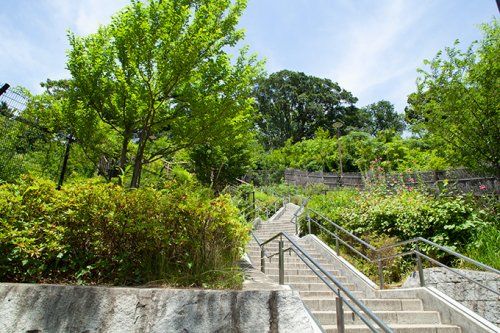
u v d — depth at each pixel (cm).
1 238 341
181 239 393
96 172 831
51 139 751
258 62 678
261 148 3356
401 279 738
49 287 319
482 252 675
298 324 313
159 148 777
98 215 374
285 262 840
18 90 689
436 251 742
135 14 571
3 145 668
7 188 381
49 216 366
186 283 375
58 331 298
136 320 304
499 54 813
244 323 310
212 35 595
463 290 575
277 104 4978
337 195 1309
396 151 2588
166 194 415
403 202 888
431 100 923
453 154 931
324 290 657
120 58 626
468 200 825
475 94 838
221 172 1489
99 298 313
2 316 304
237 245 470
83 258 368
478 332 459
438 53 898
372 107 5744
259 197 2056
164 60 571
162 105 666
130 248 388
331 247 963
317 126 4978
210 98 636
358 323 504
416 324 511
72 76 633
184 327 304
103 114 693
